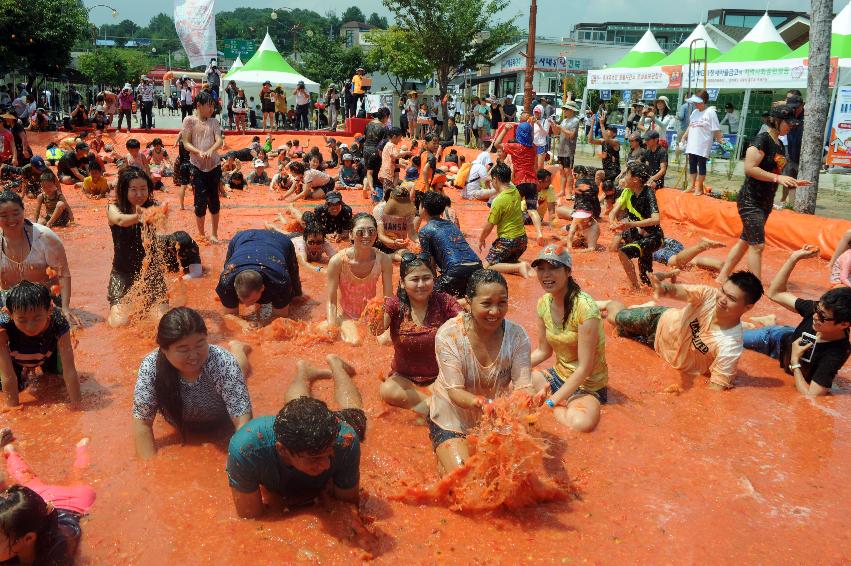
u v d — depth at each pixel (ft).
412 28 111.34
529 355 14.01
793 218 35.04
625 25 214.90
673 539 11.61
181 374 13.33
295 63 258.57
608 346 20.67
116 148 80.79
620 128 97.76
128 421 15.19
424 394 16.30
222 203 47.85
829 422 16.10
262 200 49.80
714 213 39.65
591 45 132.16
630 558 11.09
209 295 24.90
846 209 45.24
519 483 12.09
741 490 13.14
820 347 17.54
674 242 32.63
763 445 14.94
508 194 29.35
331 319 21.09
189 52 83.76
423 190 41.83
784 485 13.37
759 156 25.04
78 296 24.57
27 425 14.94
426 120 88.28
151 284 22.20
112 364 18.38
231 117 97.81
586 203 33.83
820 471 13.93
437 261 24.86
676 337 18.78
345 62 211.00
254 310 23.16
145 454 13.60
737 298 17.11
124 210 21.48
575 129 50.75
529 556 11.07
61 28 116.37
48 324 15.37
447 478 12.34
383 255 21.74
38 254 19.58
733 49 69.31
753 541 11.61
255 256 21.98
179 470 13.12
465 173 57.67
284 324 20.97
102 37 355.36
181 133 32.89
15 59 114.73
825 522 12.20
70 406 15.88
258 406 16.01
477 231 40.14
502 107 75.25
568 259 15.55
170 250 26.58
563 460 14.05
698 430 15.56
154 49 323.37
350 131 90.43
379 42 138.31
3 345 15.33
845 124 62.08
